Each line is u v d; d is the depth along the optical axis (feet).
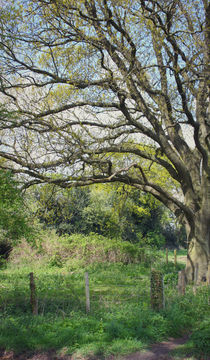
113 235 86.33
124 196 69.46
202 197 49.93
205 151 48.14
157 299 30.96
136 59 42.32
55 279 52.75
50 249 72.54
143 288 44.27
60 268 67.26
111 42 42.73
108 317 29.22
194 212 50.24
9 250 69.56
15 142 41.14
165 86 47.06
